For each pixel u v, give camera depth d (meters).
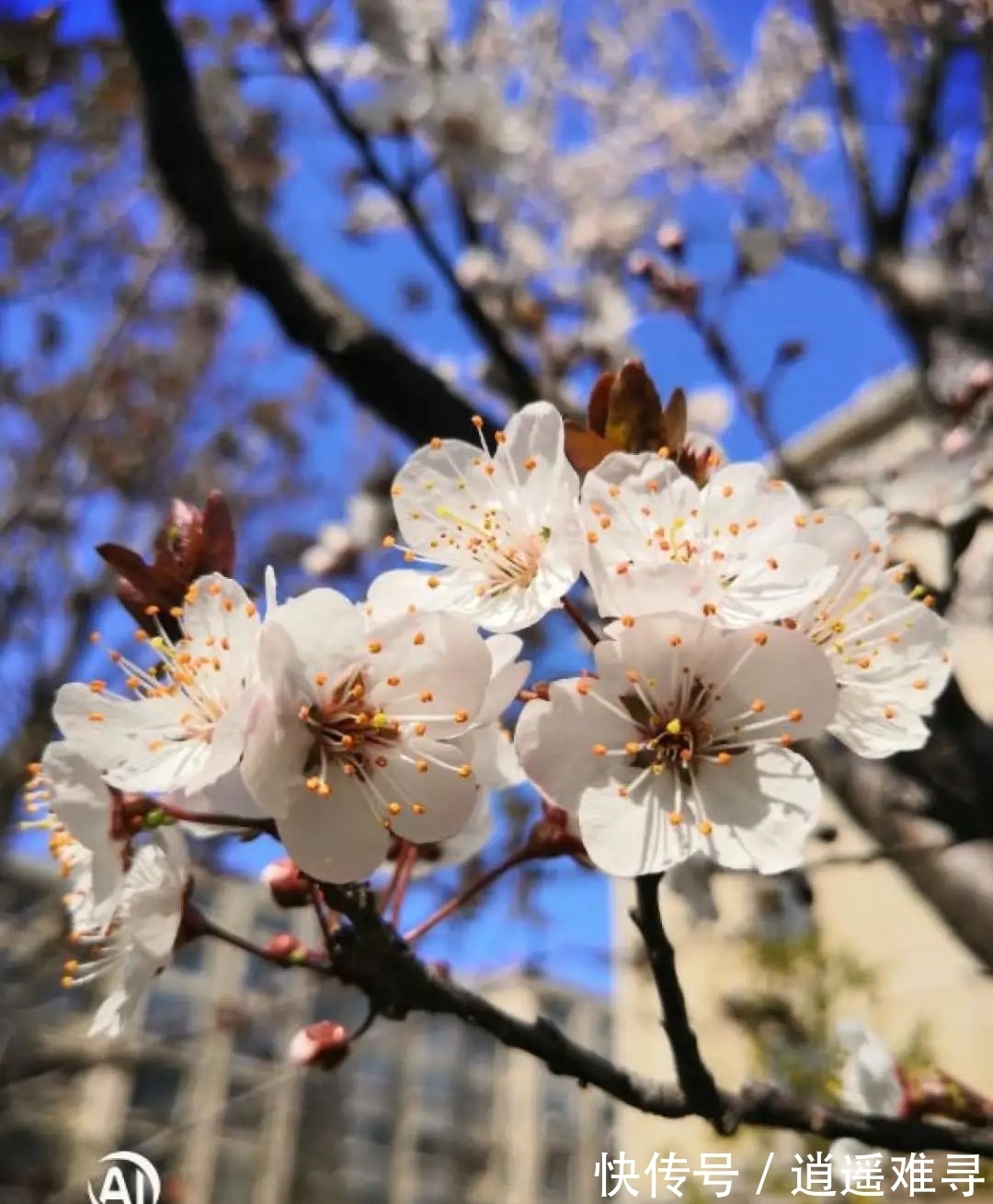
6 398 6.99
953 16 4.58
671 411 1.72
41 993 5.68
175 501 1.85
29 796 1.75
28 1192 6.46
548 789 1.47
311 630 1.47
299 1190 14.40
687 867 2.31
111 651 1.69
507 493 1.73
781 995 6.13
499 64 6.40
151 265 6.04
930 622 1.75
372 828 1.48
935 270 4.61
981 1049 7.53
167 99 3.72
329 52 4.40
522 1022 1.63
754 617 1.49
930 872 3.70
